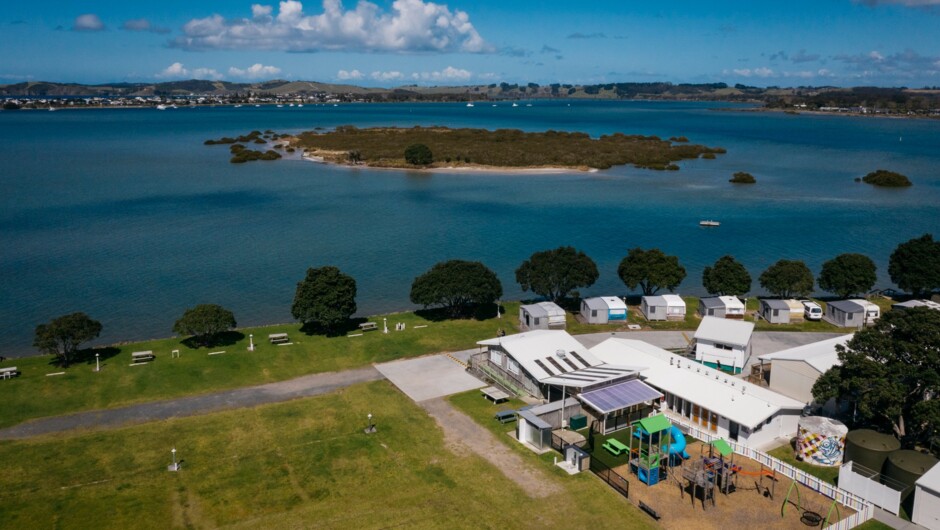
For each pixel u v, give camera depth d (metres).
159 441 48.78
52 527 37.97
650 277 84.38
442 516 39.62
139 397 56.50
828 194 177.50
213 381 60.06
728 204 162.75
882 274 103.81
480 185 191.50
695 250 118.44
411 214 148.88
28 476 43.62
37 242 118.50
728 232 132.50
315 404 55.59
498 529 38.50
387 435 49.94
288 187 184.38
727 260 85.31
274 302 88.38
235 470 44.72
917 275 83.62
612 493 42.56
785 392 57.38
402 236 127.56
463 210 154.00
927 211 153.50
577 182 197.38
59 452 46.94
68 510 39.72
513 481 43.72
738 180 195.50
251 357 65.44
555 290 83.19
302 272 102.81
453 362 65.50
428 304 77.50
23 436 49.47
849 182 197.88
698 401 51.75
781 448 48.84
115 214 143.62
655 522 39.31
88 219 138.00
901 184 188.62
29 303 86.94
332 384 60.00
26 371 61.19
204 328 66.62
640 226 137.75
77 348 67.06
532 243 122.62
